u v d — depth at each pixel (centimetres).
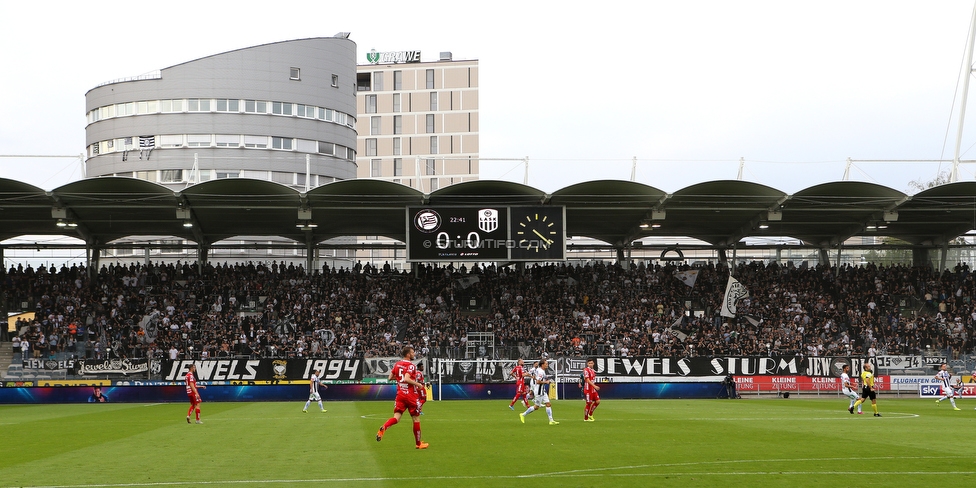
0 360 5084
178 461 1625
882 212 5341
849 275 6053
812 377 4862
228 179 4566
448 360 4828
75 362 4766
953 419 2814
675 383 4834
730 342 5284
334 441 2012
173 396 4734
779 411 3334
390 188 4844
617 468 1505
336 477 1401
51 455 1767
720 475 1423
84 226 5703
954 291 5822
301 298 5719
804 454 1716
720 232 6150
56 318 5275
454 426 2539
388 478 1388
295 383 4778
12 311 5588
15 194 4697
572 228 5981
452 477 1398
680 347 5166
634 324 5516
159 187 4631
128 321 5322
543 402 2633
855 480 1373
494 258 5044
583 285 5959
